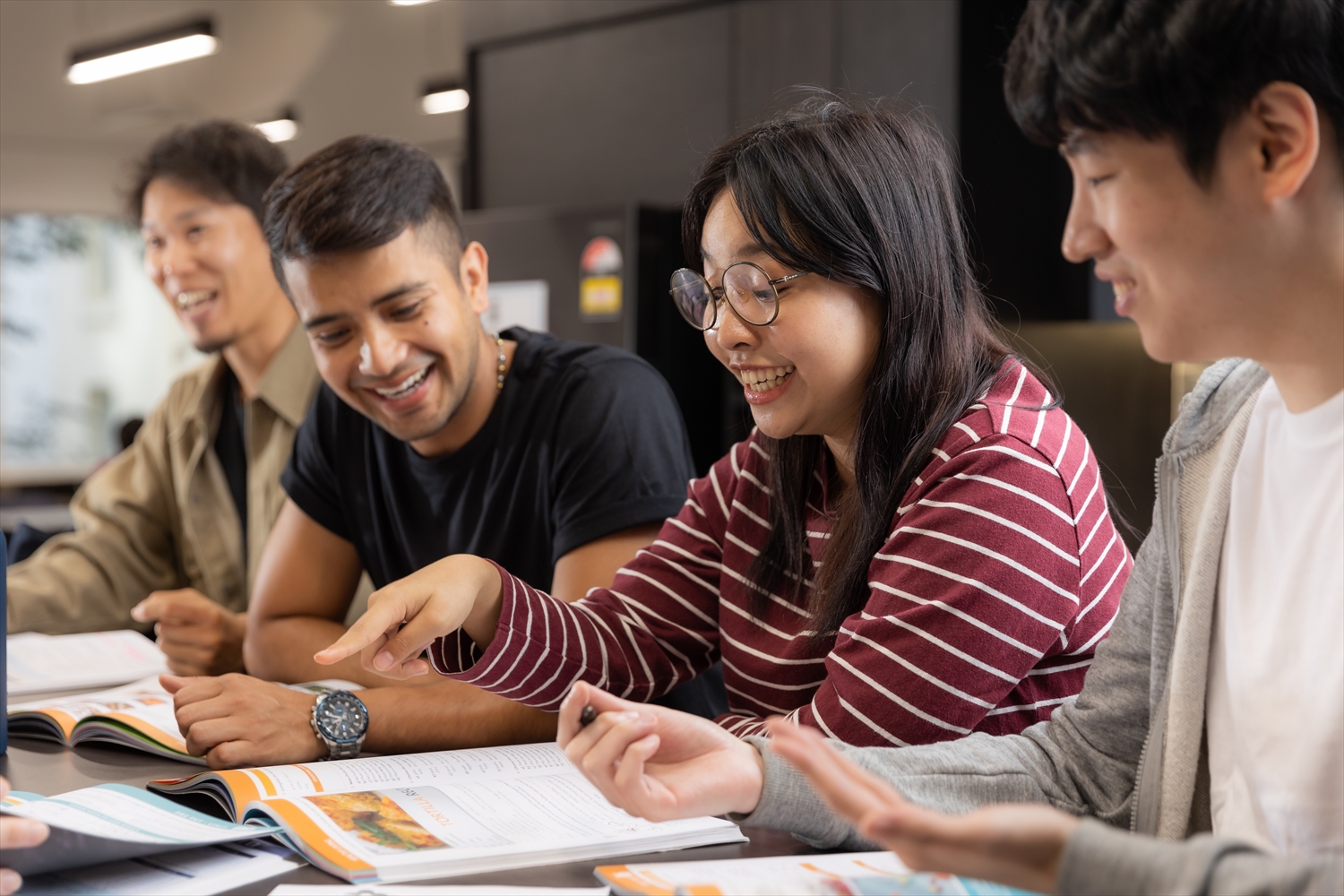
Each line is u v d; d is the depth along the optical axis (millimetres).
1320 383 807
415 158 1501
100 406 8414
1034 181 2971
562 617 1266
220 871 874
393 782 1059
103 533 2293
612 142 3693
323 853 872
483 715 1307
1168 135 719
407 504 1714
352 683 1631
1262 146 713
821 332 1089
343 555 1805
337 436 1767
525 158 3922
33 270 8133
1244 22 687
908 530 1067
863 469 1128
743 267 1088
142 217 2207
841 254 1070
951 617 1022
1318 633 826
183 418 2283
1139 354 3076
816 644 1199
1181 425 971
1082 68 728
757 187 1077
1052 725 1036
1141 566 1023
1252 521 910
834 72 3133
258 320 2184
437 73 6941
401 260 1448
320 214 1413
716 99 3436
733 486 1349
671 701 1521
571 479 1543
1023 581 1029
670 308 3309
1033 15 778
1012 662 1033
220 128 2219
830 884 831
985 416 1094
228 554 2275
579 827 957
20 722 1374
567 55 3793
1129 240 755
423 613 1130
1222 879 621
